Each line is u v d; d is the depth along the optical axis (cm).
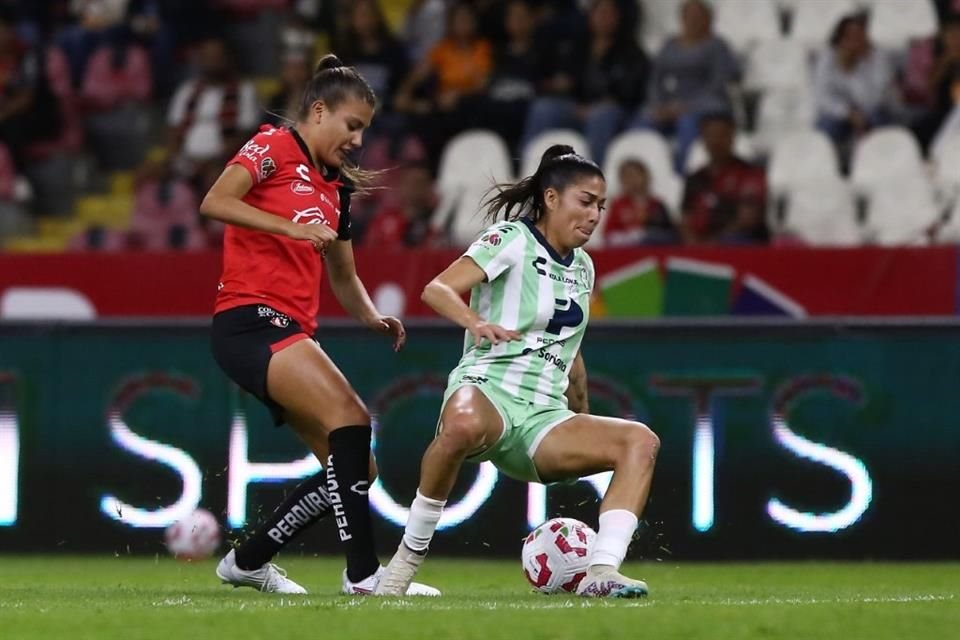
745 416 2988
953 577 2561
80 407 3138
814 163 4434
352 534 1862
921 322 2959
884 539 2959
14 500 3152
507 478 2966
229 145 4812
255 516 3033
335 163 1922
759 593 2030
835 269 3516
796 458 2973
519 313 1867
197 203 4662
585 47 4700
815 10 4981
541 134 4581
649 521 2994
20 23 5347
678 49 4625
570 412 1886
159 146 5128
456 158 4591
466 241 4194
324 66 1952
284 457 3025
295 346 1858
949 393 2952
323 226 1805
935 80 4488
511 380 1864
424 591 1867
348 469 1848
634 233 4056
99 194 5081
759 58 4809
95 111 5147
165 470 3088
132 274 3781
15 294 3825
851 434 2969
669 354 3008
